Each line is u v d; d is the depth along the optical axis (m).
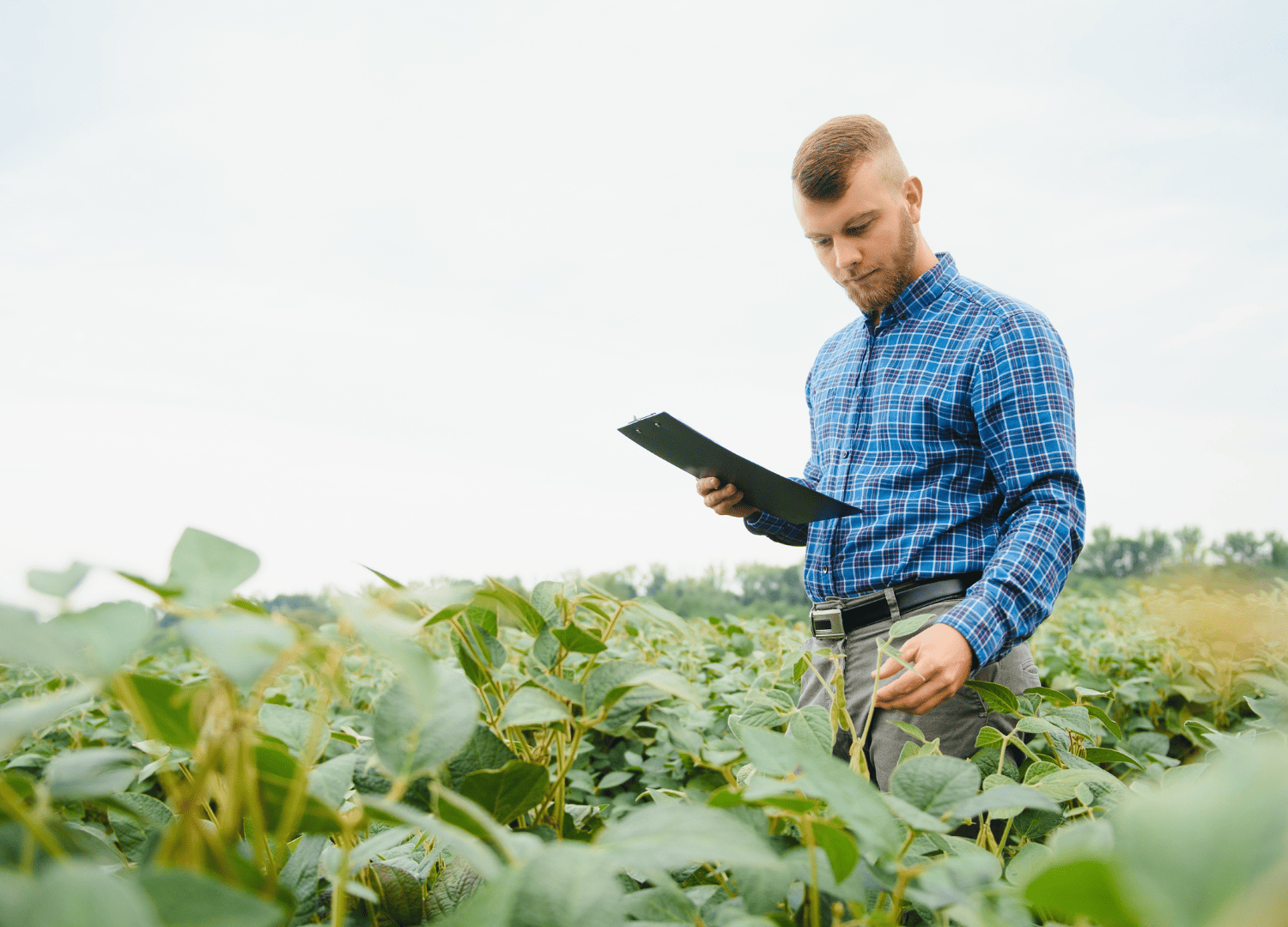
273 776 0.55
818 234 1.91
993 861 0.60
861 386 1.98
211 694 0.50
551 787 0.87
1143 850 0.30
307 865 0.71
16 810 0.48
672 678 0.78
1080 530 1.61
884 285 1.90
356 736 1.04
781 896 0.60
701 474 1.91
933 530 1.77
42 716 0.45
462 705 0.65
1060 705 1.37
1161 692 2.65
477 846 0.48
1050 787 0.94
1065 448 1.67
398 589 0.66
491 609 0.95
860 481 1.90
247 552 0.57
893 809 0.59
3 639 0.41
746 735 0.63
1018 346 1.73
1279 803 0.29
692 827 0.52
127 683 0.50
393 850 0.94
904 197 1.90
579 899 0.45
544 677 0.82
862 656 1.80
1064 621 4.14
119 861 0.69
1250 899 0.28
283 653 0.47
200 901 0.40
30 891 0.33
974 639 1.40
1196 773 0.87
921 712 1.34
